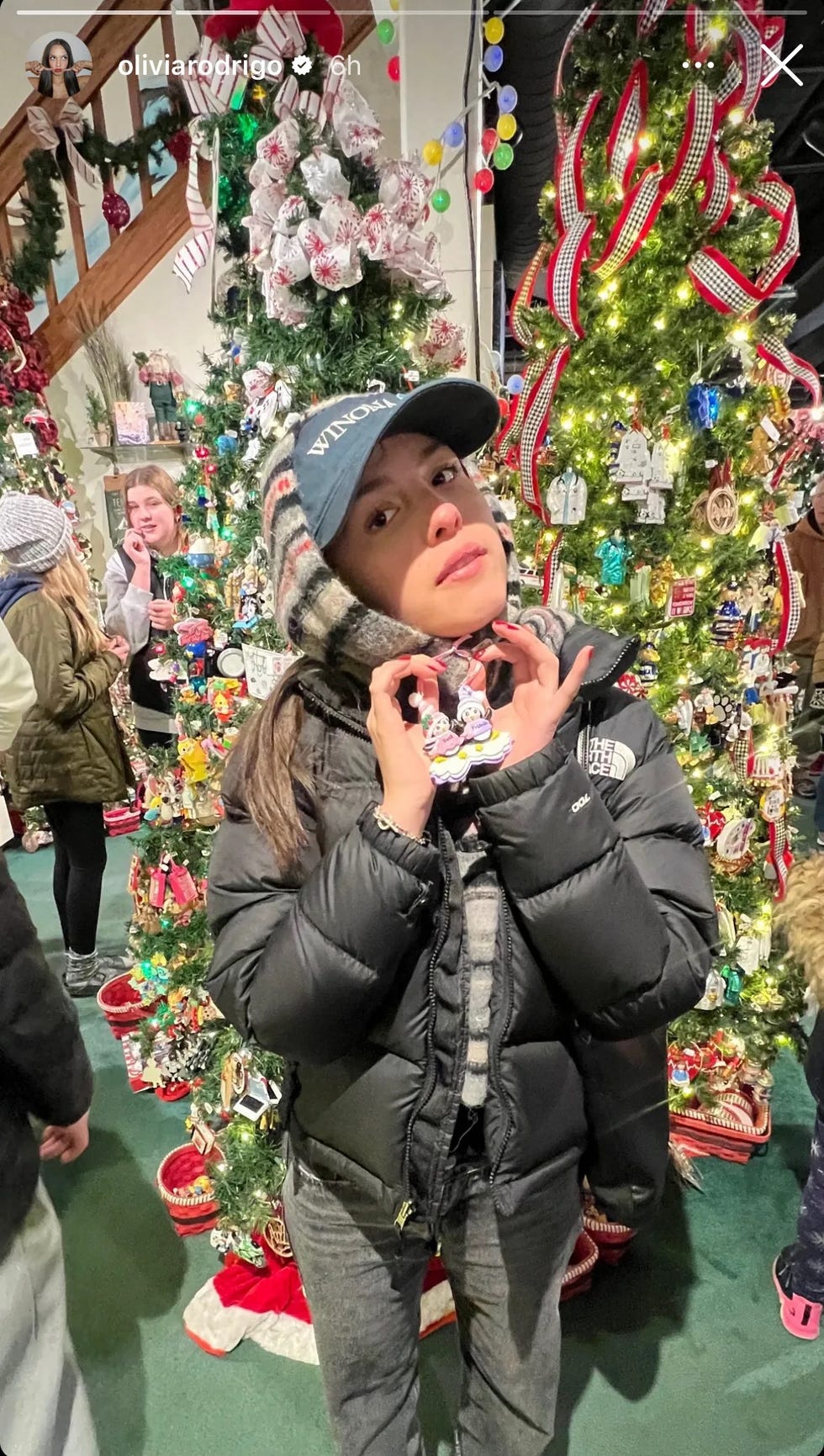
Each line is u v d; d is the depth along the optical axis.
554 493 1.63
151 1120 1.97
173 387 1.72
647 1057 0.91
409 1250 0.98
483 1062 0.85
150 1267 1.58
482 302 2.03
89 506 2.72
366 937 0.74
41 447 2.52
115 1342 1.42
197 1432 1.31
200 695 1.86
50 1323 0.99
